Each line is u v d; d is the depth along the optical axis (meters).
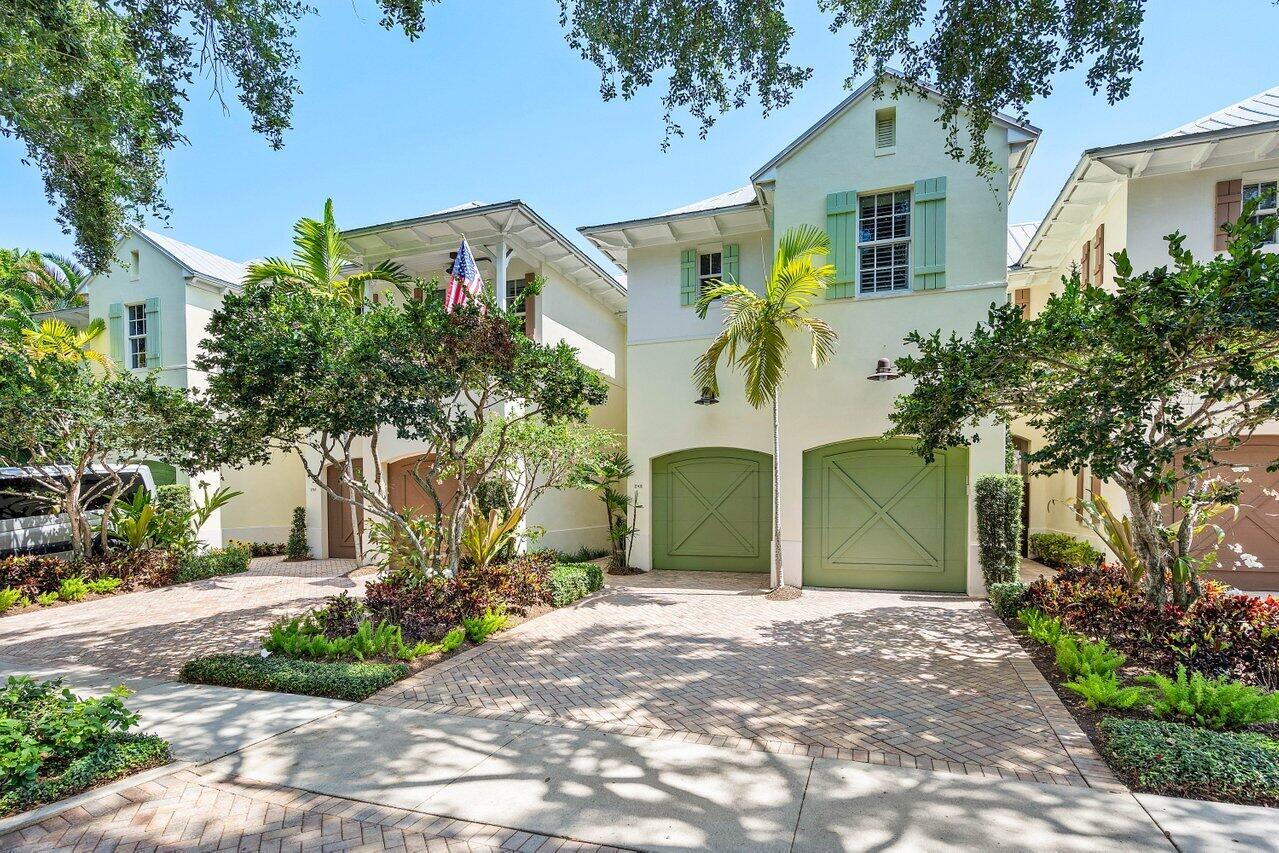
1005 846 3.35
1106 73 5.02
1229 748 4.11
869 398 11.44
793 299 10.71
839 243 11.60
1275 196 10.03
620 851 3.38
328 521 16.55
